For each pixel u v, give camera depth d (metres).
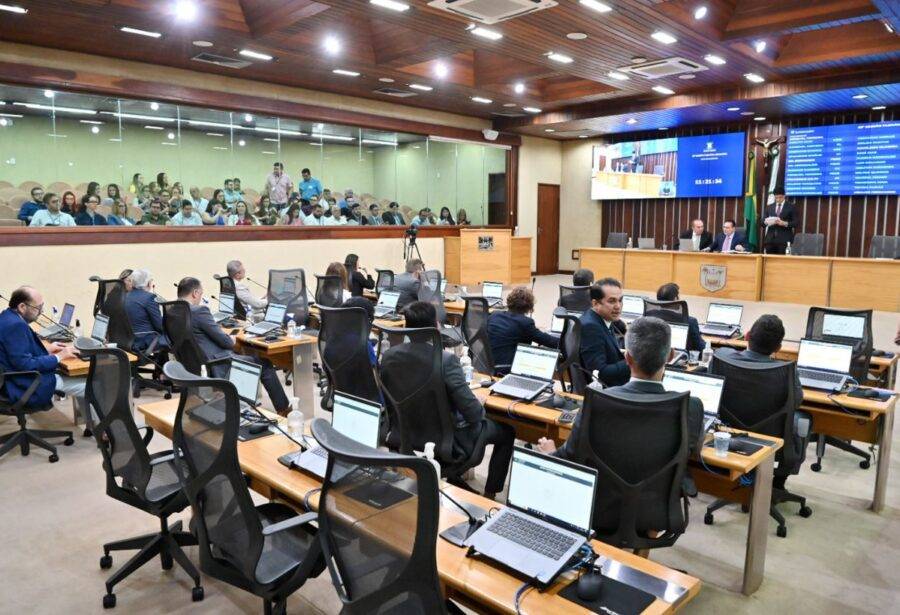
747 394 3.14
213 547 2.12
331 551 1.62
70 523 3.31
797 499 3.38
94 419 2.69
